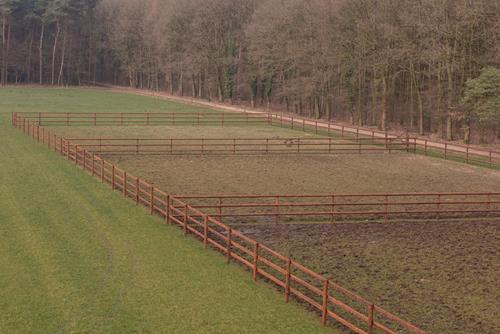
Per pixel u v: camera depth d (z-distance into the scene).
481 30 57.72
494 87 51.34
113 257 20.53
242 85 101.12
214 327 15.62
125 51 134.00
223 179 35.44
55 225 23.94
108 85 146.25
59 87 134.75
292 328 15.72
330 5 74.38
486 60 57.38
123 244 21.97
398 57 64.38
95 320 15.73
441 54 58.66
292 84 84.56
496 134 62.31
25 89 122.00
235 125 66.19
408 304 17.56
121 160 40.78
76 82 148.00
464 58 58.34
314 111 91.12
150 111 80.44
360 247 23.17
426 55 61.53
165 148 46.56
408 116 78.19
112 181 30.81
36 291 17.38
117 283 18.25
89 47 147.50
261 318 16.25
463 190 34.81
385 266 20.94
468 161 46.19
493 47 56.09
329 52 73.69
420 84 69.38
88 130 55.91
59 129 55.72
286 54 83.06
